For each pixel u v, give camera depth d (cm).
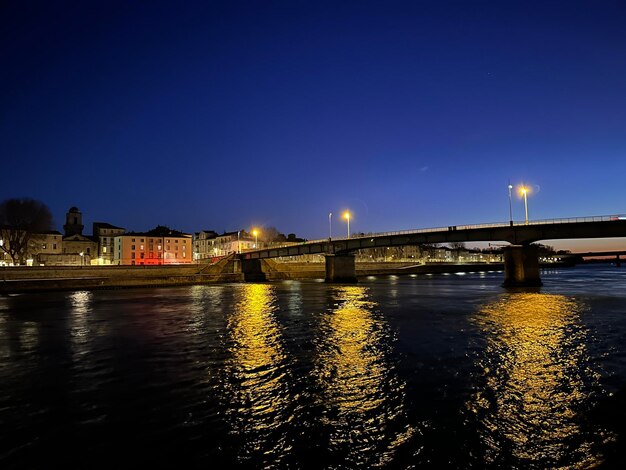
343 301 5059
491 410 1282
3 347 2388
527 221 6856
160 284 9219
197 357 2070
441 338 2481
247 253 12038
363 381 1605
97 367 1900
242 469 966
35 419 1275
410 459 994
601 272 15025
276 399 1419
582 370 1722
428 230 8062
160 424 1221
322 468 963
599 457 985
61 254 16338
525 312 3719
